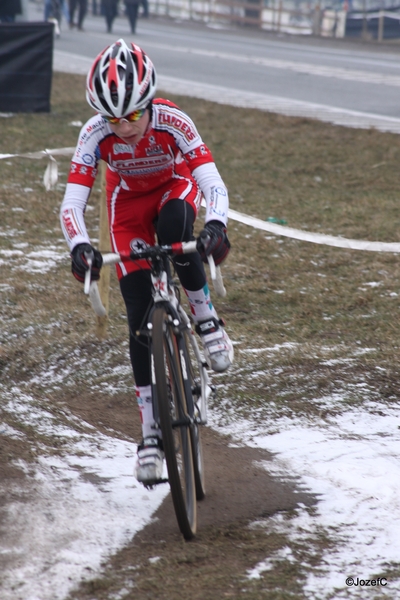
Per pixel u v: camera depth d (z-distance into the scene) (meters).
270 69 71.94
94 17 136.62
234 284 20.78
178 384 9.79
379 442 12.27
